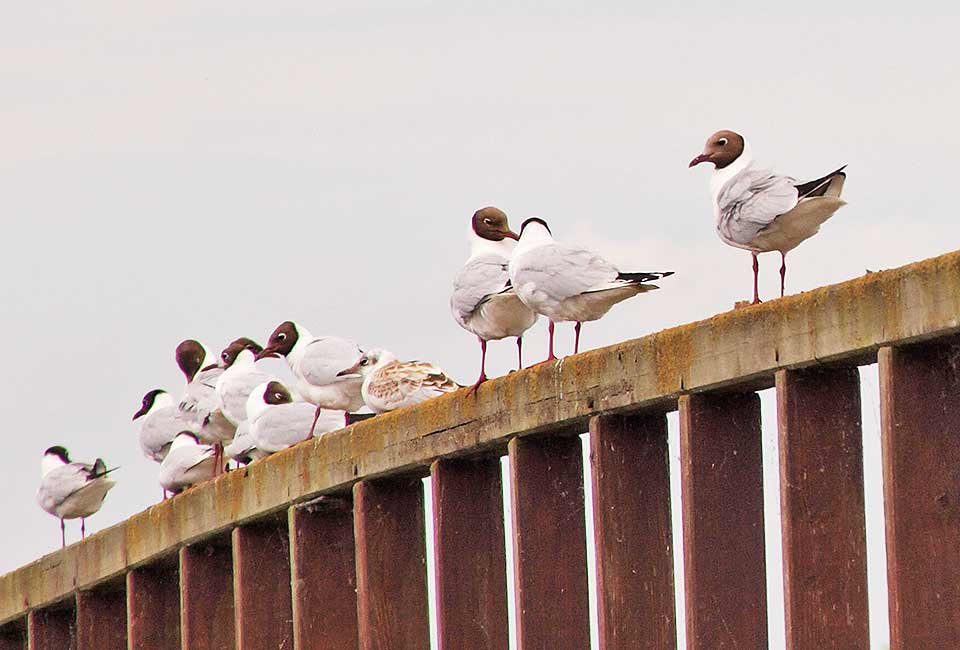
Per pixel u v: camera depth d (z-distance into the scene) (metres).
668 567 19.48
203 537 26.59
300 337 29.28
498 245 23.77
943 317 15.90
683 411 18.30
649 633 19.33
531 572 20.31
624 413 19.36
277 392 27.17
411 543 23.22
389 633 23.03
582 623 20.47
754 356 17.55
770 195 19.39
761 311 17.48
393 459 22.38
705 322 18.05
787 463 17.27
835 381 17.42
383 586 23.06
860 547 17.39
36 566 31.27
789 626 17.16
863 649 17.31
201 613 27.02
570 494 20.56
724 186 19.91
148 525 27.89
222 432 29.95
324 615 24.23
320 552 24.28
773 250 19.92
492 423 20.72
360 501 23.05
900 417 16.38
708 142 21.61
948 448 16.48
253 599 25.62
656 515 19.48
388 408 23.94
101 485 32.12
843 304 16.72
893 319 16.30
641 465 19.47
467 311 22.41
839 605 17.27
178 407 30.95
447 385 23.89
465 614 21.64
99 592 30.08
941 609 16.36
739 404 18.42
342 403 26.20
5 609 32.31
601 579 19.22
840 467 17.38
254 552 25.72
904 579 16.31
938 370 16.53
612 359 19.08
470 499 21.77
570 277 20.30
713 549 18.22
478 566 21.73
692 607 18.12
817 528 17.28
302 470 24.14
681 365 18.28
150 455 31.59
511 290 21.72
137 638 28.42
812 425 17.33
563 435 20.61
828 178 19.12
